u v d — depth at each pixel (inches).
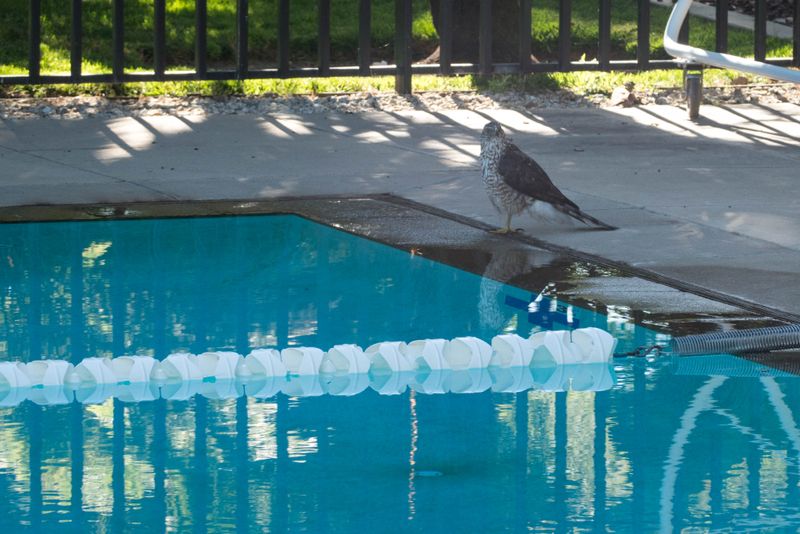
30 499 213.0
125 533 199.2
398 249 413.7
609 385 283.1
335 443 242.5
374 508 209.0
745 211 456.1
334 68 713.6
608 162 557.0
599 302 347.6
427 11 947.3
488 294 358.9
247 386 283.9
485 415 261.0
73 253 408.2
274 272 386.0
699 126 658.2
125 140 599.8
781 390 277.7
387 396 275.7
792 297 345.1
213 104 690.8
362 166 550.3
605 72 792.9
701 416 259.3
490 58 724.7
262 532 199.5
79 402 269.7
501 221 450.3
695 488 217.9
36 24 664.4
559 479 222.5
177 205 474.9
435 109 697.0
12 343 310.7
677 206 465.7
